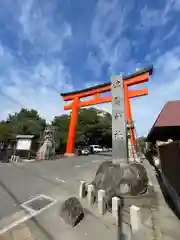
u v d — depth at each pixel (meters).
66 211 5.55
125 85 24.97
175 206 6.41
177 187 6.24
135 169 8.56
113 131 11.06
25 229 4.94
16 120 34.97
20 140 23.31
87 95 29.58
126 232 4.75
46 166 17.09
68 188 9.30
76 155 30.19
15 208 6.46
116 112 11.37
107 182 8.07
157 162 13.70
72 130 30.00
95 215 5.88
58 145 34.66
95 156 29.03
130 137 19.52
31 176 12.13
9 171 13.72
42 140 26.56
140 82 24.28
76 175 12.81
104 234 4.67
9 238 4.48
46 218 5.65
